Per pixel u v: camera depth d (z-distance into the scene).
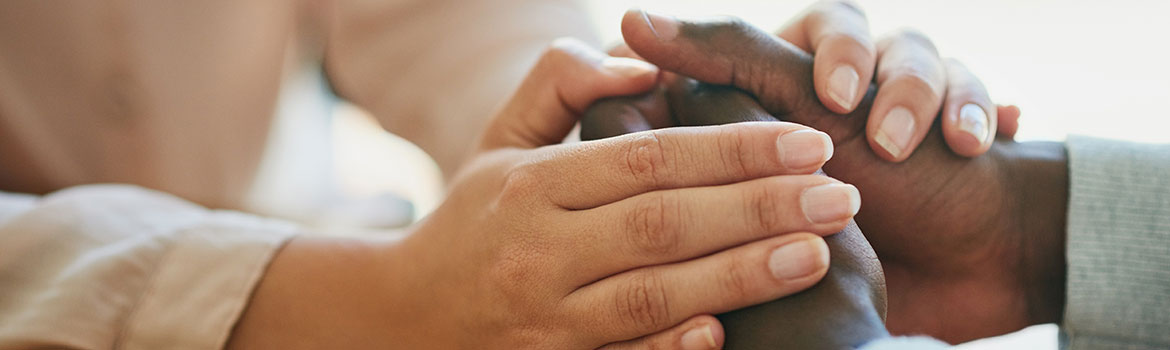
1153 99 0.72
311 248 0.48
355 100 0.85
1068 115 0.74
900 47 0.46
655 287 0.38
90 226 0.48
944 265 0.46
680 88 0.45
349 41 0.81
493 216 0.41
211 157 0.84
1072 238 0.44
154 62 0.79
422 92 0.73
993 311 0.47
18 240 0.47
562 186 0.40
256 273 0.47
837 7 0.47
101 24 0.76
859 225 0.46
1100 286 0.43
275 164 0.90
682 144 0.38
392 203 0.87
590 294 0.39
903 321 0.48
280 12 0.82
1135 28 0.72
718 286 0.37
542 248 0.39
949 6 0.76
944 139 0.45
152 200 0.52
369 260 0.46
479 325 0.41
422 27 0.76
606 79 0.44
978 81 0.45
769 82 0.44
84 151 0.79
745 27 0.44
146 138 0.80
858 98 0.44
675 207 0.38
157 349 0.46
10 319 0.45
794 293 0.37
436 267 0.43
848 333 0.35
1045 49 0.74
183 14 0.79
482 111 0.65
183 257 0.48
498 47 0.70
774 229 0.37
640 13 0.43
